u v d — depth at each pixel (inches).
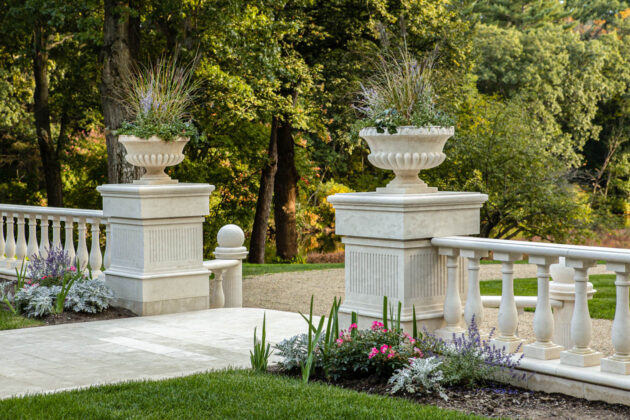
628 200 1761.8
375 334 221.3
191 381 211.5
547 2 1925.4
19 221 451.8
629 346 191.9
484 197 248.2
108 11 584.7
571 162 1417.3
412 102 239.0
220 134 1010.7
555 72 1598.2
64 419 173.3
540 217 1126.4
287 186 1064.2
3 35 825.5
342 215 249.4
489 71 1566.2
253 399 190.5
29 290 346.9
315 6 908.6
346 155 1406.3
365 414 174.4
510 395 200.8
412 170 242.4
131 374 231.9
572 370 196.9
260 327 319.0
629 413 181.6
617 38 1863.9
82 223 406.0
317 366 226.1
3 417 173.8
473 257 228.2
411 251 234.1
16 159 1165.1
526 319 398.9
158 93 356.5
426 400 195.5
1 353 264.7
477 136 1099.3
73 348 273.9
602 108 1800.0
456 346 214.7
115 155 595.8
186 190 358.0
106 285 367.2
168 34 667.4
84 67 858.8
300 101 946.1
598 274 618.2
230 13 607.8
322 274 653.9
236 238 423.5
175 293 360.2
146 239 349.7
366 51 891.4
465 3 1253.1
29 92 1125.7
